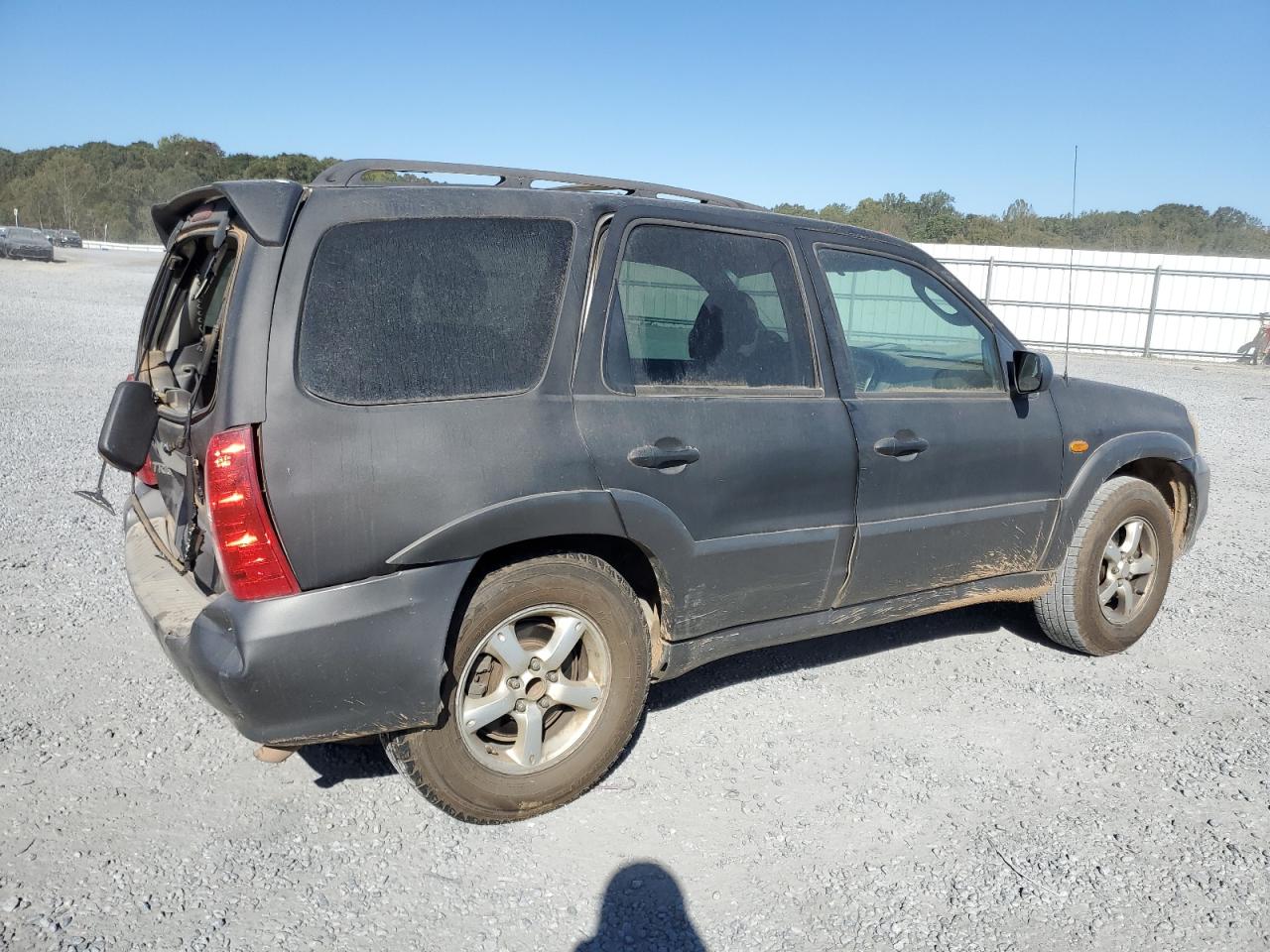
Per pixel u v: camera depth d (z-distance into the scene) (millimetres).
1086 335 25062
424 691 2803
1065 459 4340
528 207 3107
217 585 2893
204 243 3479
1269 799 3371
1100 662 4582
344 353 2740
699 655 3514
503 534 2885
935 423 3916
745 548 3434
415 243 2902
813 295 3725
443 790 2973
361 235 2828
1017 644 4805
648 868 2926
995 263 25328
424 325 2867
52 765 3379
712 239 3490
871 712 3986
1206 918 2734
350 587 2711
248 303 2652
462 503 2816
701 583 3373
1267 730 3902
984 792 3387
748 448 3385
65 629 4578
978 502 4078
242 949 2518
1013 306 25422
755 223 3633
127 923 2596
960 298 4188
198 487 2900
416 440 2773
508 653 3025
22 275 35906
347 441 2689
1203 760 3643
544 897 2779
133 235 99188
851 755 3633
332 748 3602
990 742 3756
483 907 2730
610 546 3287
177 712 3814
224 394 2627
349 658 2699
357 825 3105
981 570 4199
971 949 2594
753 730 3807
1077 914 2744
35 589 5082
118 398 3059
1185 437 4926
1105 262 24578
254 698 2621
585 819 3180
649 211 3328
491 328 2971
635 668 3273
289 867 2877
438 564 2812
